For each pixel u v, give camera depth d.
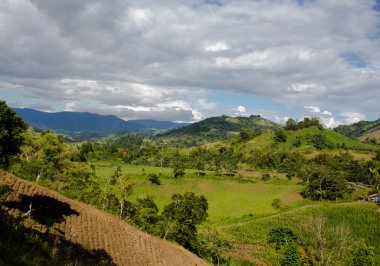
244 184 140.88
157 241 47.34
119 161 187.12
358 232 90.06
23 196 36.03
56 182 62.94
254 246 85.75
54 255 23.17
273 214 110.06
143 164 183.38
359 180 154.50
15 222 25.52
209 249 73.50
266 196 128.38
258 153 191.00
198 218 81.19
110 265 30.39
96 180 72.81
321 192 122.31
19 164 61.62
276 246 83.88
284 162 176.50
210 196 130.38
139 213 65.44
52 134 81.75
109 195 61.75
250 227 98.12
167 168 164.75
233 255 79.44
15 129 30.33
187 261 45.72
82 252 29.25
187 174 149.50
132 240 41.56
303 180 139.38
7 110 29.48
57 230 31.73
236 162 175.88
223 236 80.38
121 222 46.62
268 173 162.38
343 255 74.19
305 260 72.88
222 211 116.94
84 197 57.97
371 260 68.50
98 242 34.97
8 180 38.56
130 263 34.38
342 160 180.75
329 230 86.56
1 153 30.34
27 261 18.95
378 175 141.25
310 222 87.88
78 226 36.25
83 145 186.38
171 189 133.75
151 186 133.25
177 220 67.75
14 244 20.81
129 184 68.38
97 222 40.62
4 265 17.23
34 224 29.84
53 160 73.94
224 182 142.75
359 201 117.69
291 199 124.19
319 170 129.50
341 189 125.00
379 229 90.94
